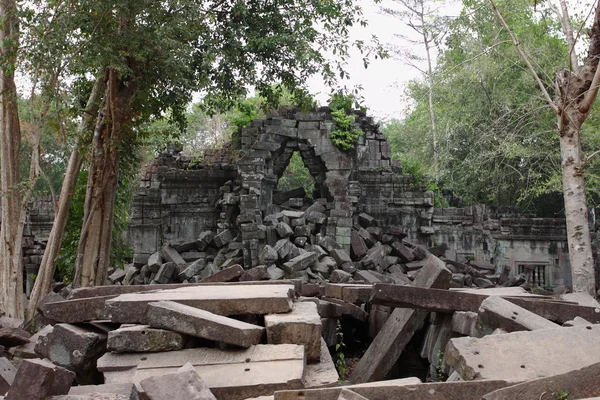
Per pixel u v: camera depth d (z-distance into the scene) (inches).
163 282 791.7
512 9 942.4
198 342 206.1
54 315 235.3
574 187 514.9
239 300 224.1
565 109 518.0
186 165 1048.2
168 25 544.4
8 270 522.9
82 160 569.9
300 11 709.9
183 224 960.9
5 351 254.5
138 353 195.3
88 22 510.9
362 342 389.4
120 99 599.2
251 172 889.5
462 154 1238.9
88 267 587.2
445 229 1013.2
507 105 967.0
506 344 182.2
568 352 178.9
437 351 274.4
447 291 271.0
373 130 1009.5
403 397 152.9
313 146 909.2
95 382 225.0
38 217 1055.0
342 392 140.3
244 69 722.2
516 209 1063.6
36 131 529.3
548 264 973.8
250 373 176.1
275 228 825.5
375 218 986.1
